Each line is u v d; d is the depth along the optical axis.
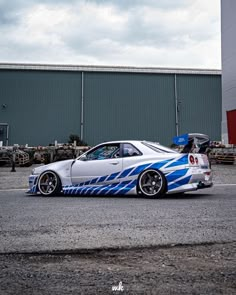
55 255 3.47
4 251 3.55
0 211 5.78
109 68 38.44
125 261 3.28
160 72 38.94
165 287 2.66
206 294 2.54
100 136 37.75
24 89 37.41
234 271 3.00
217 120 39.28
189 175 7.35
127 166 7.73
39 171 8.42
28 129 37.19
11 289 2.65
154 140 38.31
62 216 5.29
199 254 3.46
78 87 37.97
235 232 4.24
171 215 5.29
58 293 2.57
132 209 5.89
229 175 14.01
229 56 25.84
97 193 7.94
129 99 38.44
